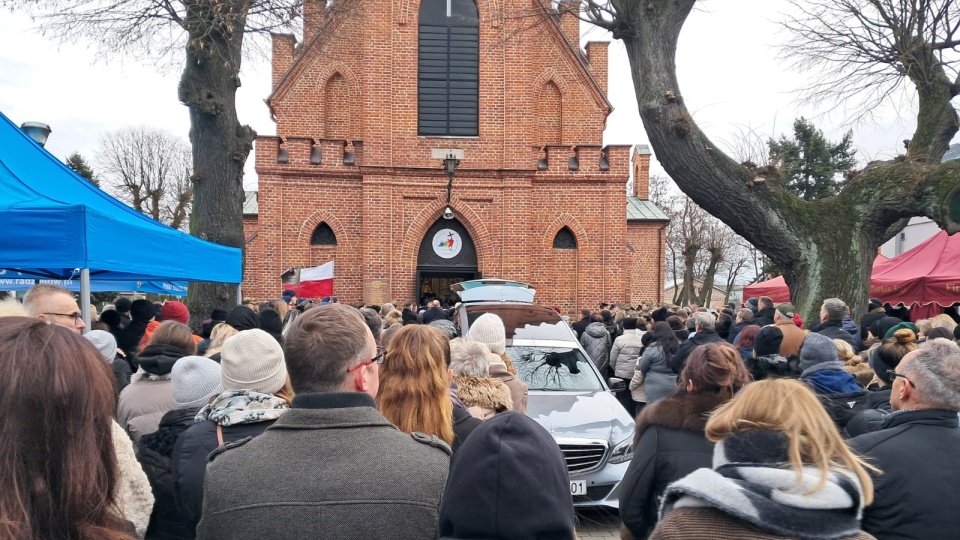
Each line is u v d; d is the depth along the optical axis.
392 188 18.91
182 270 6.93
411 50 19.14
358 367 2.16
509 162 19.16
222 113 10.57
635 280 28.92
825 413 1.79
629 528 3.18
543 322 8.77
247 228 23.77
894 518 2.52
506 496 1.69
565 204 19.42
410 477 1.98
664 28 9.49
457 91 19.44
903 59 10.24
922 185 8.85
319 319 2.19
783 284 15.83
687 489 1.67
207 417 2.88
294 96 19.89
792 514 1.54
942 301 11.83
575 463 6.16
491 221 19.22
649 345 8.77
